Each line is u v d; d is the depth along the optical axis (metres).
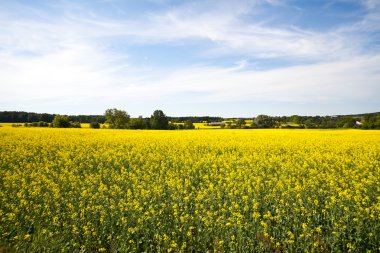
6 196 12.27
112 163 19.72
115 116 78.00
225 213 10.45
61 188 13.52
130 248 8.56
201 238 8.82
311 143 28.78
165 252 8.52
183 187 13.52
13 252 8.24
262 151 23.83
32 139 30.52
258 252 8.14
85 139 31.30
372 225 9.14
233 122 101.44
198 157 20.67
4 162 18.80
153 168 18.25
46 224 9.77
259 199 11.48
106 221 9.70
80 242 9.09
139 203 10.99
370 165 17.53
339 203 10.63
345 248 8.41
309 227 9.02
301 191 12.16
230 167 18.17
